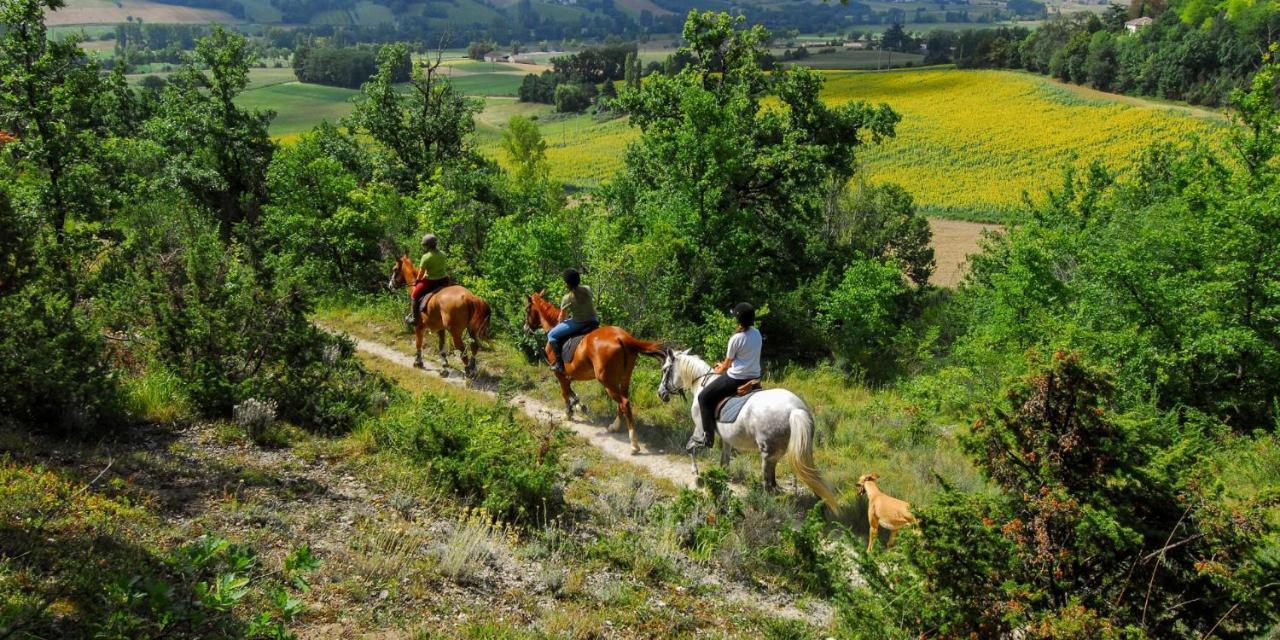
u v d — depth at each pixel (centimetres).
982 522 540
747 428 959
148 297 1086
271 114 2944
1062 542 527
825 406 1528
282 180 2398
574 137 12606
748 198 2644
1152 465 529
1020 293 1772
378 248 2444
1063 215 2417
